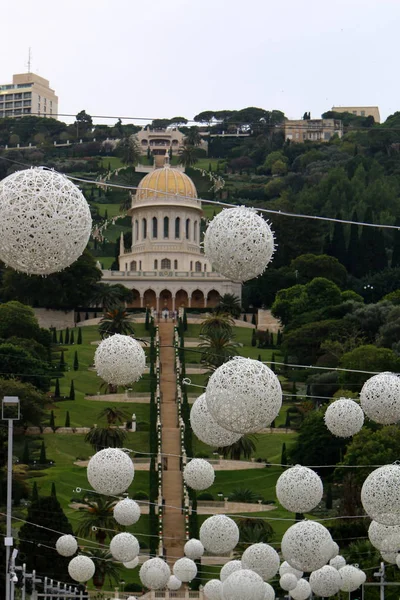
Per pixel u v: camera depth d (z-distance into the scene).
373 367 169.62
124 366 55.03
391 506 54.84
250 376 47.88
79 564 78.50
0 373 172.38
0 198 43.28
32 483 147.38
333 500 140.88
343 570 71.06
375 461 127.56
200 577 120.56
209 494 144.75
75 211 43.56
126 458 60.88
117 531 120.19
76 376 198.12
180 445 165.62
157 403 179.25
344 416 60.72
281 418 179.62
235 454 159.00
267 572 60.66
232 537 62.69
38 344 199.88
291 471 58.72
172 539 133.50
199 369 195.75
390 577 102.00
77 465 159.75
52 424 171.62
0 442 150.62
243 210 49.84
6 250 43.78
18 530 119.44
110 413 167.88
